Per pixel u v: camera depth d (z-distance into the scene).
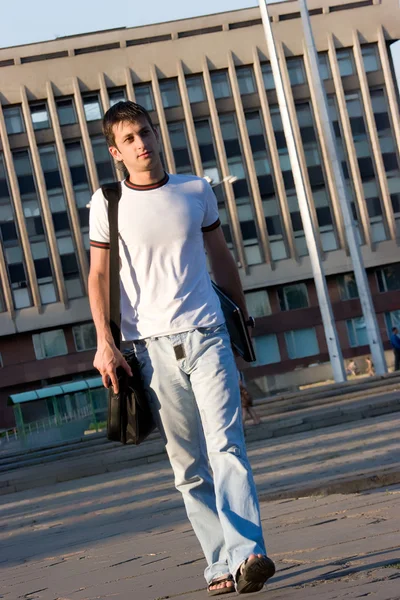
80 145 60.84
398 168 61.88
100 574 6.16
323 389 33.81
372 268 61.78
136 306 4.39
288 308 61.59
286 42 61.91
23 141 60.12
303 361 61.22
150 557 6.58
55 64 60.53
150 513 11.05
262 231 60.78
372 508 6.90
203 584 4.75
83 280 60.03
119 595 4.98
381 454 13.39
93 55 60.91
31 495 20.66
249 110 61.78
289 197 61.38
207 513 4.42
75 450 30.28
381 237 61.31
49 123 60.62
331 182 61.34
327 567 4.60
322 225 61.34
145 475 19.52
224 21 62.00
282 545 5.84
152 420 4.44
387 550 4.80
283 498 9.16
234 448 4.19
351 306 61.53
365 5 62.62
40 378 59.94
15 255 59.75
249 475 4.15
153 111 61.41
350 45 62.16
